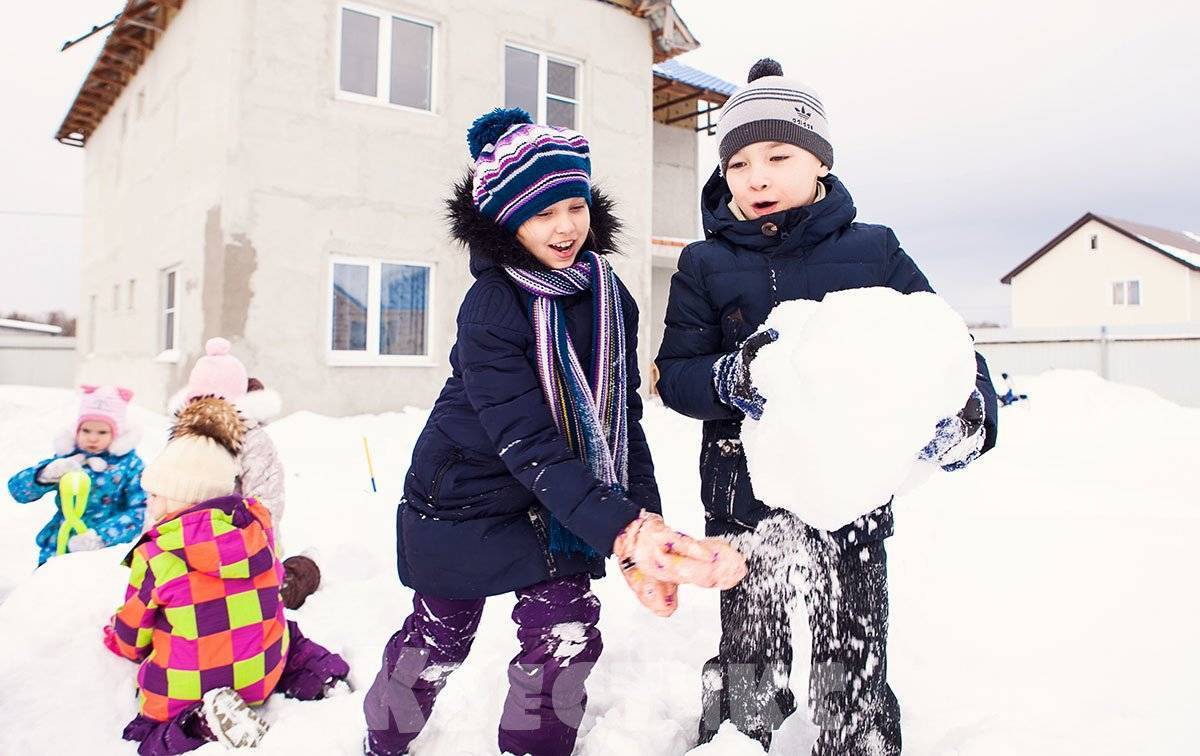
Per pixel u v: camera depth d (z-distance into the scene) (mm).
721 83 15141
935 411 1380
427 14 9867
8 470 7324
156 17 10852
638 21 11898
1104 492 5457
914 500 5066
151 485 2375
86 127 16250
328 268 9109
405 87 9914
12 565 4301
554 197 1742
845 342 1383
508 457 1626
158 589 2240
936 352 1385
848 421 1340
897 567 3514
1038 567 3365
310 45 9000
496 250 1764
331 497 5586
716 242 1960
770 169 1796
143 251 11422
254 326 8594
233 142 8523
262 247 8656
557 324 1761
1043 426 10828
